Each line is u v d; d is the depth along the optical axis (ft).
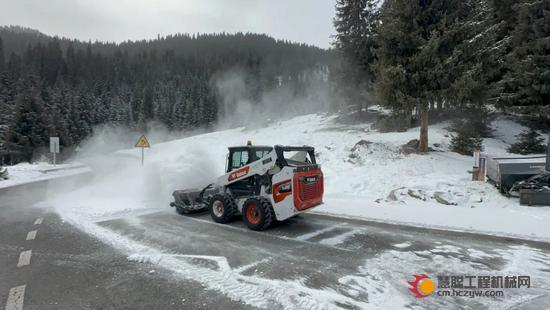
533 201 28.86
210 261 17.28
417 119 71.97
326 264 16.97
